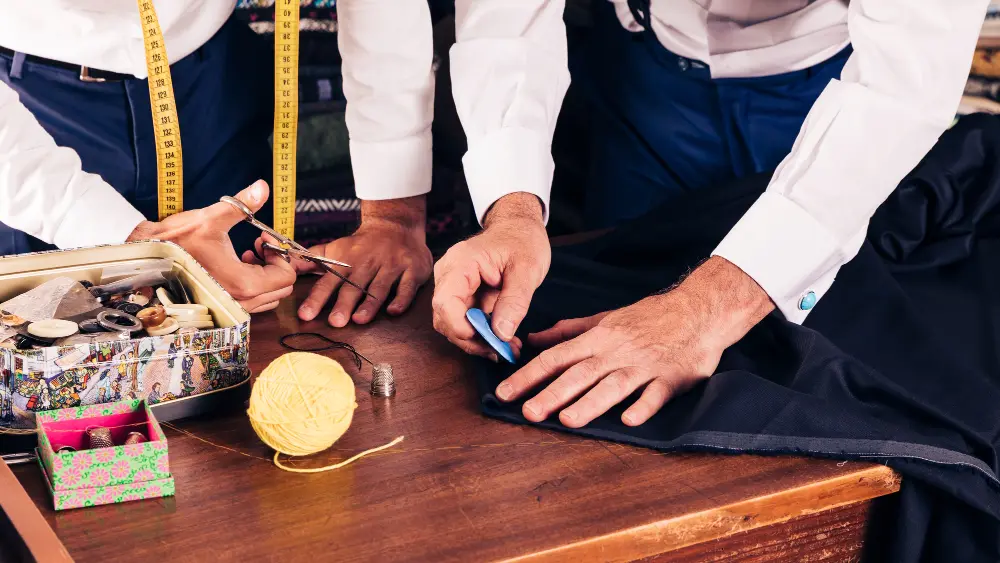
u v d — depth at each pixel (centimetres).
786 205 140
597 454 118
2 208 159
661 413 127
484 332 131
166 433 119
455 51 170
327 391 110
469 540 100
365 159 182
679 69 214
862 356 147
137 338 118
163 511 103
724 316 138
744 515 109
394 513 104
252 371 136
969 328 158
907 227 176
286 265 160
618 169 239
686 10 206
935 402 136
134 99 195
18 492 102
